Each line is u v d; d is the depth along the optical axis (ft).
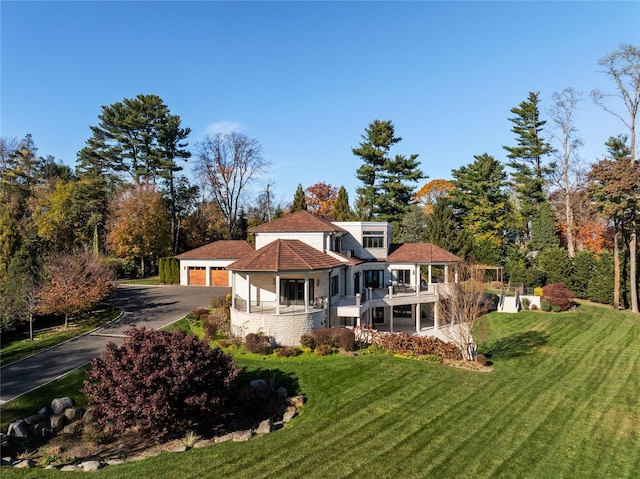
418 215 194.18
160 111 199.52
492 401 59.77
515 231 204.03
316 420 53.52
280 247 90.02
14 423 49.78
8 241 107.76
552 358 83.35
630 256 128.06
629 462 44.24
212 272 159.12
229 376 52.39
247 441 48.32
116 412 47.26
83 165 213.46
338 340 81.20
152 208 174.91
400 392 62.13
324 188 255.91
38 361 70.74
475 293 91.66
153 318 101.86
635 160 125.49
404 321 120.37
